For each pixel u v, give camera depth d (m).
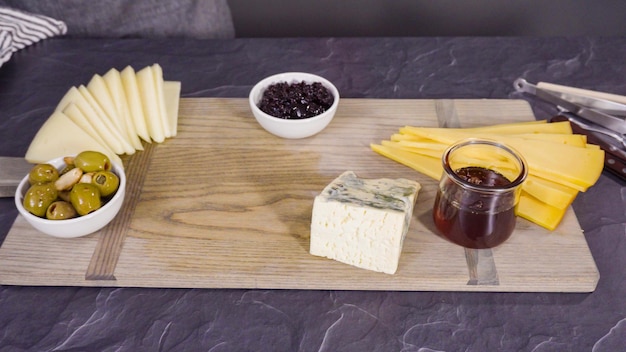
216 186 1.22
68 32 1.91
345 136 1.34
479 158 1.10
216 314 1.02
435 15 2.20
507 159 1.08
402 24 2.23
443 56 1.66
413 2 2.16
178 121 1.38
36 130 1.39
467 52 1.68
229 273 1.05
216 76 1.57
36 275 1.04
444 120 1.38
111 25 1.91
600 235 1.16
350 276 1.05
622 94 1.51
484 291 1.06
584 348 0.97
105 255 1.08
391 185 1.12
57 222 1.03
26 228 1.12
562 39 1.72
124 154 1.29
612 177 1.27
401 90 1.53
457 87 1.55
